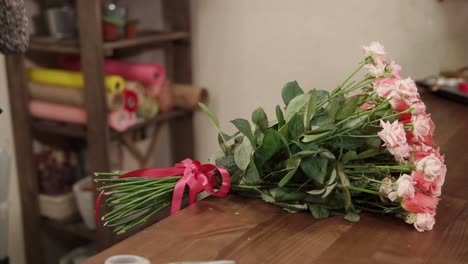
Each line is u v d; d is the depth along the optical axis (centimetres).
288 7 200
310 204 89
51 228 228
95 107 194
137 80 214
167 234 80
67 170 223
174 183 94
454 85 170
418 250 78
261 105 214
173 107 232
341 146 87
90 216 209
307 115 87
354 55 189
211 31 221
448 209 93
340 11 190
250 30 211
